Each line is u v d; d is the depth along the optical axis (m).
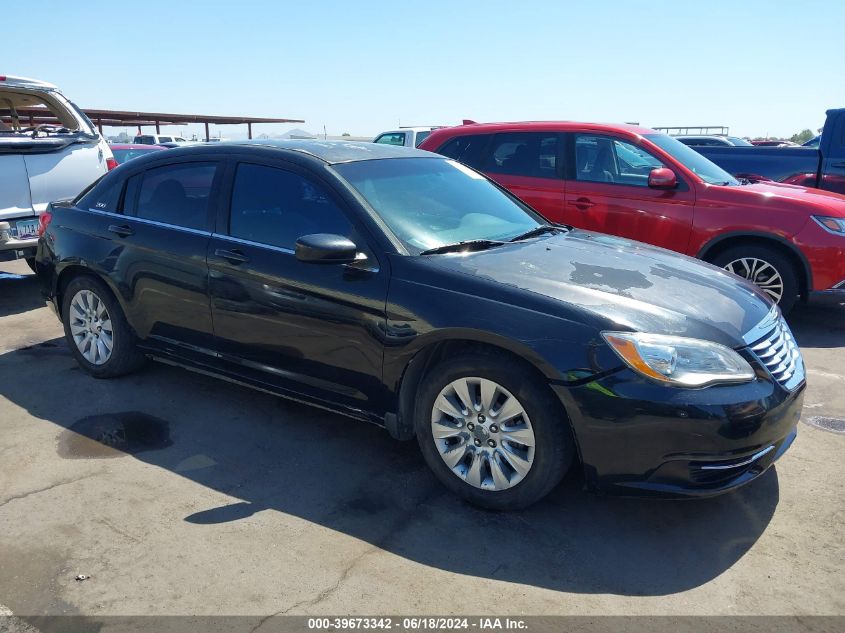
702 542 2.88
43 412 4.10
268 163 3.79
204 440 3.77
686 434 2.69
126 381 4.59
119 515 3.03
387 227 3.39
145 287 4.12
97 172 7.10
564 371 2.77
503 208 4.22
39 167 6.50
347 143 4.24
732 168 9.55
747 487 3.31
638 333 2.78
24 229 6.38
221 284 3.75
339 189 3.52
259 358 3.73
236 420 4.03
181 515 3.03
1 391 4.41
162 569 2.66
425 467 3.51
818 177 8.97
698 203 6.00
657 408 2.69
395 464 3.53
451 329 2.99
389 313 3.17
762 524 3.00
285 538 2.87
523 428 2.93
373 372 3.29
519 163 6.89
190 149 4.18
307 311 3.43
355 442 3.77
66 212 4.63
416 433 3.27
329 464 3.52
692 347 2.78
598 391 2.74
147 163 4.33
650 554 2.79
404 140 15.91
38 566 2.67
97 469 3.43
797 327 6.16
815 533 2.93
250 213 3.77
